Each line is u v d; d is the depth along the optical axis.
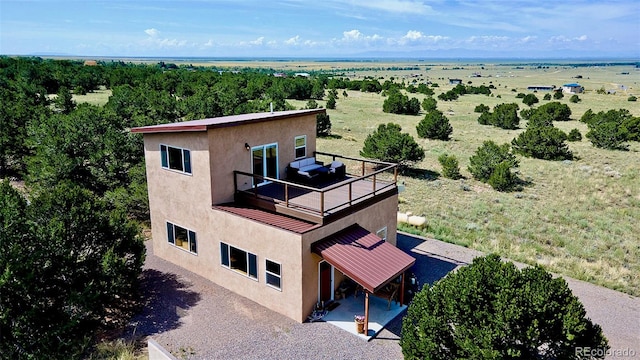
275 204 14.05
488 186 29.88
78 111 27.83
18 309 10.94
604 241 20.05
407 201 25.86
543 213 23.92
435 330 9.07
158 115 35.50
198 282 15.32
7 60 84.94
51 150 23.41
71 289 12.02
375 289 11.63
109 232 13.41
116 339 11.97
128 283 13.38
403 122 56.16
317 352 11.48
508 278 8.83
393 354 11.46
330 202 14.46
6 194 13.50
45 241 11.79
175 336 12.15
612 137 41.00
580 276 16.17
